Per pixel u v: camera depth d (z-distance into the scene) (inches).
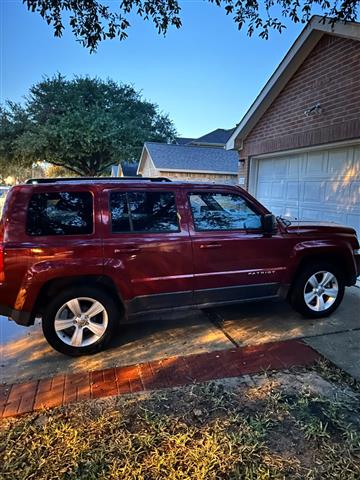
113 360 129.4
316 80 262.1
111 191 133.2
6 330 158.2
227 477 75.9
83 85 993.5
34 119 921.5
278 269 155.6
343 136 235.9
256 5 164.7
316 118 263.3
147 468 78.3
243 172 373.7
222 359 129.3
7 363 127.4
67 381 114.7
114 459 80.9
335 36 240.8
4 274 118.7
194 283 142.6
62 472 77.2
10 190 124.3
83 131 882.8
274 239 153.3
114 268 129.2
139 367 123.9
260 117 338.0
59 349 129.9
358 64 222.5
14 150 903.1
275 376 117.6
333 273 167.9
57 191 127.0
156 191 138.9
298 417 96.0
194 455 82.0
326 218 266.4
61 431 90.2
